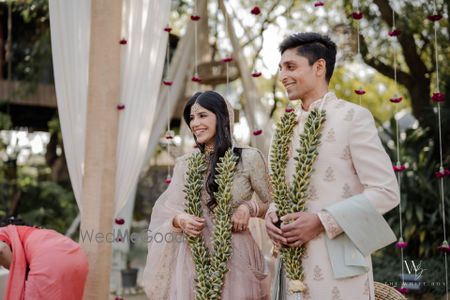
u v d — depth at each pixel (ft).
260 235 9.74
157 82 11.12
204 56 16.29
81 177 10.85
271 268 9.53
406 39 17.89
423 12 17.08
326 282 6.19
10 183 23.89
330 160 6.32
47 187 24.56
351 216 5.97
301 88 6.56
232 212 7.58
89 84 10.75
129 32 11.08
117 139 10.84
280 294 6.81
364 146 6.14
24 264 8.74
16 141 24.30
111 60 10.72
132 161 10.85
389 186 6.04
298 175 6.42
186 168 8.05
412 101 19.01
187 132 15.03
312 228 6.12
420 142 18.10
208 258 7.55
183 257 7.84
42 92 24.70
